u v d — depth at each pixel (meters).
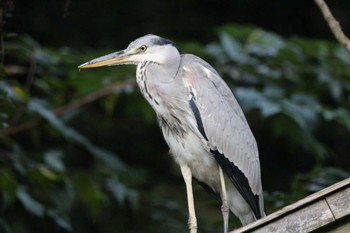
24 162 10.46
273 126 11.77
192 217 8.10
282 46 12.30
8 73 8.80
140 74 8.50
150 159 14.98
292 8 16.31
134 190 11.99
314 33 16.30
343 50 12.55
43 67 11.47
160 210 12.61
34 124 10.98
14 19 15.19
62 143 13.86
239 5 16.20
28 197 10.41
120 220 12.53
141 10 15.60
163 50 8.48
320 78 12.24
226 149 8.41
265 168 15.24
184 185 14.26
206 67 8.60
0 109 8.94
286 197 9.00
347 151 15.08
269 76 12.20
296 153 15.30
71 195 11.45
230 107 8.53
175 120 8.41
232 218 9.23
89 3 15.51
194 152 8.37
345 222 6.24
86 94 11.45
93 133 14.51
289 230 6.18
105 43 15.34
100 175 11.92
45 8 15.38
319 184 9.29
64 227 10.72
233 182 8.41
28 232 11.59
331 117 11.55
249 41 12.46
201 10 16.00
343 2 15.84
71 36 15.34
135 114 14.10
